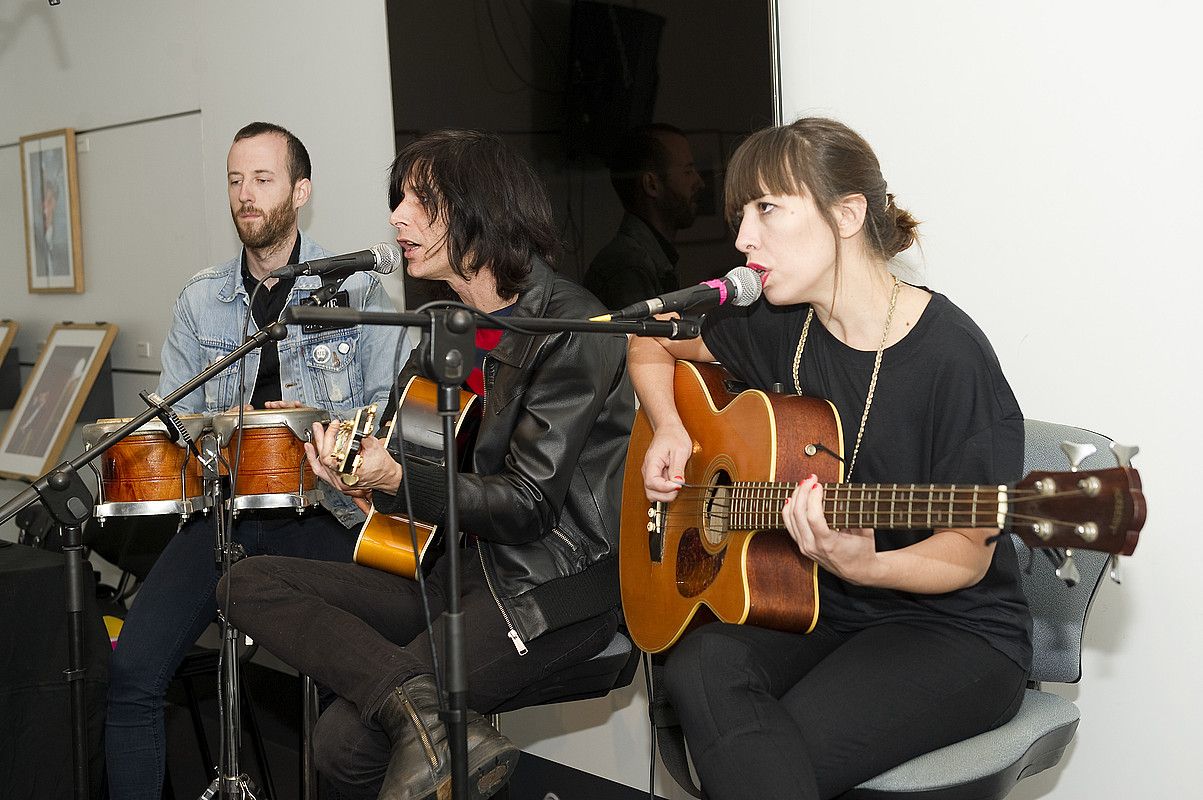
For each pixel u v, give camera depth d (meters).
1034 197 2.11
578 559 2.08
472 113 3.04
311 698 2.53
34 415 4.57
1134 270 2.01
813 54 2.36
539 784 3.05
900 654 1.65
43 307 4.97
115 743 2.52
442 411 1.49
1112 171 2.01
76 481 2.10
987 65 2.14
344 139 3.48
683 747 2.04
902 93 2.25
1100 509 1.32
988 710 1.64
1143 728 2.06
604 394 2.06
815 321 1.88
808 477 1.75
